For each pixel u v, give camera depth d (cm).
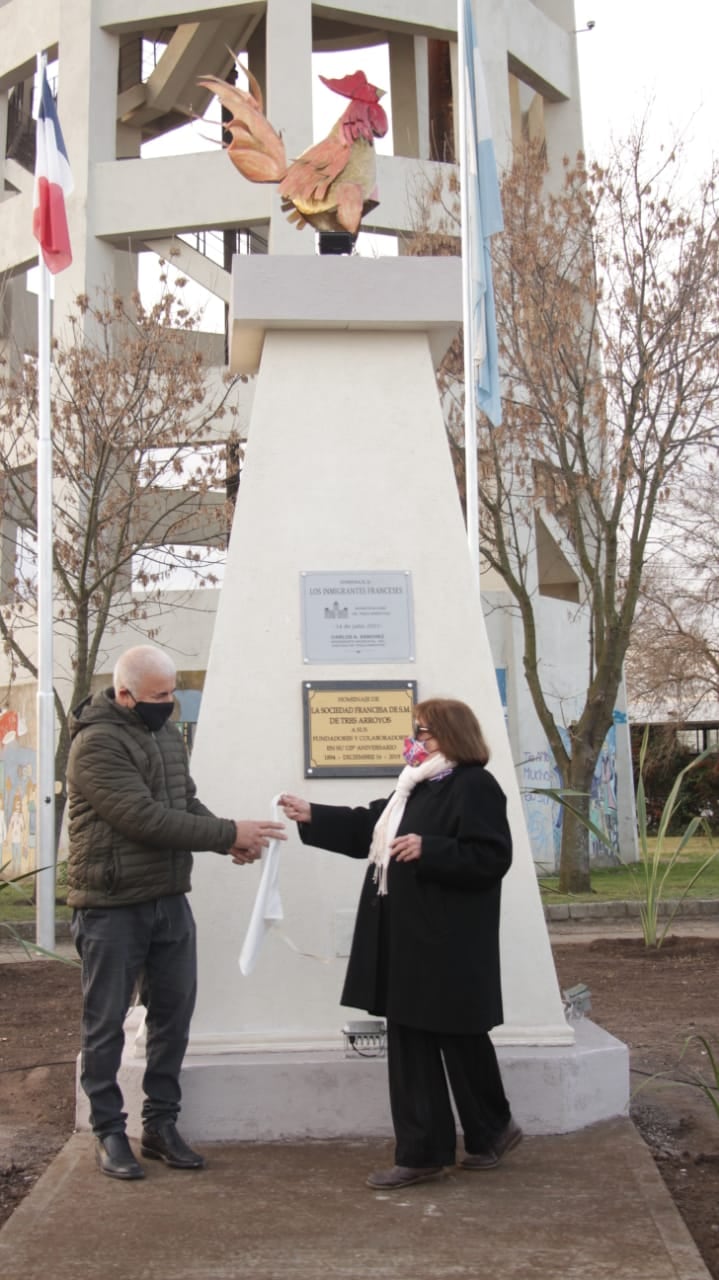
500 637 2134
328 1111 499
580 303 1747
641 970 989
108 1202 425
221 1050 507
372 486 566
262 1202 424
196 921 524
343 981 523
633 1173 448
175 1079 475
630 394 1734
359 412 572
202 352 1944
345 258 568
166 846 454
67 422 1769
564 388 1747
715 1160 482
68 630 2155
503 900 533
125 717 462
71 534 1812
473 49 1131
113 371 1778
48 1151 507
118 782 449
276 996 520
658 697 3038
